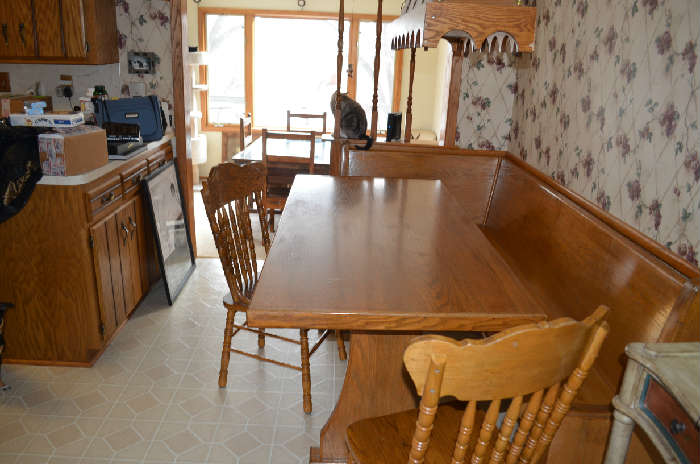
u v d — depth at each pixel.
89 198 2.50
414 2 2.80
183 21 3.66
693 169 1.71
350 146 3.50
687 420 1.13
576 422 1.59
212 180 2.29
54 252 2.50
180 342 2.89
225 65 6.88
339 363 2.75
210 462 2.06
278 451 2.13
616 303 1.88
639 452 1.67
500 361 1.10
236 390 2.50
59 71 3.75
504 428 1.21
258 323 1.44
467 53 3.25
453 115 3.71
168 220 3.45
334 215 2.30
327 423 2.02
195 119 6.27
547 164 3.01
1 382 2.43
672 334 1.53
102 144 2.66
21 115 2.59
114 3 3.63
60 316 2.58
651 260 1.79
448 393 1.11
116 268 2.84
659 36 1.94
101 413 2.31
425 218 2.32
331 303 1.48
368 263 1.79
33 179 2.37
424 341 1.06
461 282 1.67
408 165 3.49
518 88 3.61
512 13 2.39
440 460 1.43
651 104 1.98
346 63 6.95
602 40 2.39
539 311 1.50
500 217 3.35
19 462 2.02
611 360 1.83
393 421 1.58
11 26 3.28
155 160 3.39
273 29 6.82
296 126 7.16
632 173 2.09
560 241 2.49
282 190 4.78
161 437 2.18
